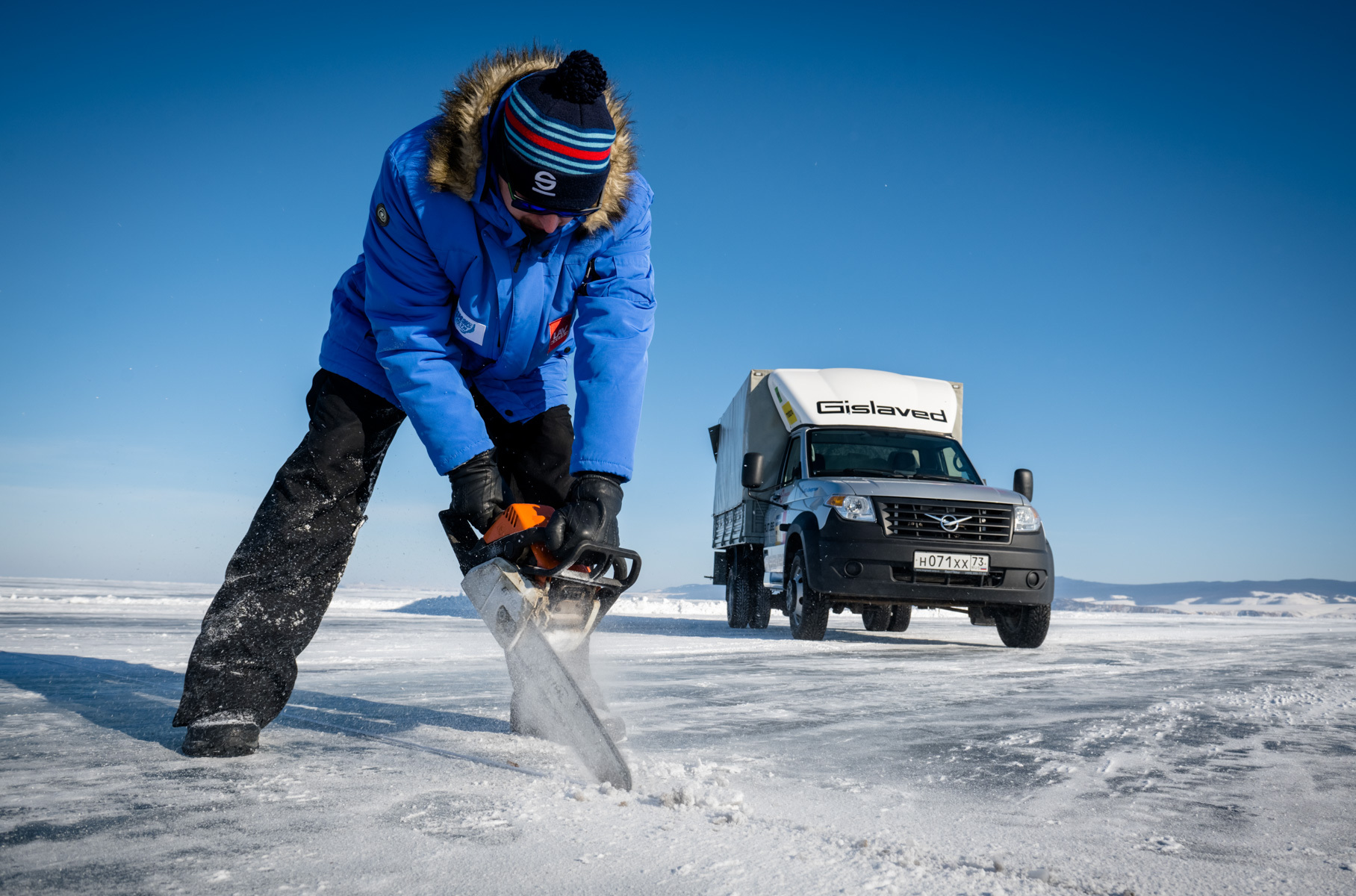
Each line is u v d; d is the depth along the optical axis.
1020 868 1.29
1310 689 4.06
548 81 1.83
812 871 1.21
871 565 6.91
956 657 5.68
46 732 2.23
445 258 2.01
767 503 9.31
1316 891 1.24
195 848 1.27
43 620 7.27
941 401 9.05
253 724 1.98
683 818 1.47
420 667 4.29
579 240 2.12
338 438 2.08
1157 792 1.90
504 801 1.55
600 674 4.22
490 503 1.94
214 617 1.98
